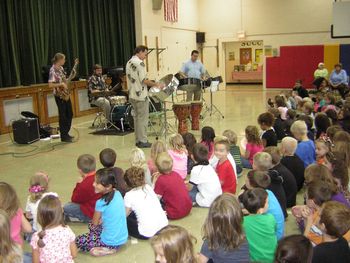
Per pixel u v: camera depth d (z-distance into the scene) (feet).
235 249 6.06
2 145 21.24
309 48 46.09
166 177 11.07
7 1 25.66
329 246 6.09
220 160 12.41
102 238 9.37
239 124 25.53
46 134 22.74
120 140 21.85
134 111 19.80
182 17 48.29
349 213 6.23
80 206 10.85
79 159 10.75
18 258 6.35
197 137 21.97
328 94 23.86
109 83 28.50
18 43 26.96
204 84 28.25
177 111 22.34
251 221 7.08
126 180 9.97
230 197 6.38
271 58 47.88
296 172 12.09
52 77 20.95
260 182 8.69
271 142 15.37
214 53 52.60
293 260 4.61
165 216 10.15
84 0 33.09
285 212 10.29
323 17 47.34
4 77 25.88
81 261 9.16
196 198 11.92
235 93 45.60
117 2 36.94
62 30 30.91
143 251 9.52
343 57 44.91
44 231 7.43
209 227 6.16
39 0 28.30
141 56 19.33
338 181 9.52
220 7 51.57
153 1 41.34
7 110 24.18
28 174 15.97
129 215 10.16
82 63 33.24
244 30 50.96
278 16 49.21
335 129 13.84
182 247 5.08
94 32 34.47
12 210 8.07
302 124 13.64
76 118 30.07
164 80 20.71
